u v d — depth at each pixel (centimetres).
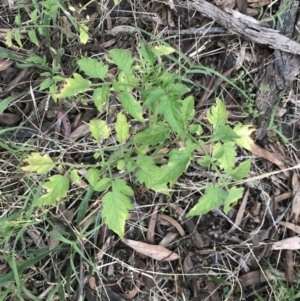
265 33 79
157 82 59
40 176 75
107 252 76
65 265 75
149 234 77
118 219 58
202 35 81
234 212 78
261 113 78
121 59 60
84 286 75
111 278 76
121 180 60
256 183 78
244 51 81
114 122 78
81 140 78
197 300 76
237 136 58
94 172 61
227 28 80
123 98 58
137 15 81
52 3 72
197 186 77
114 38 80
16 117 78
